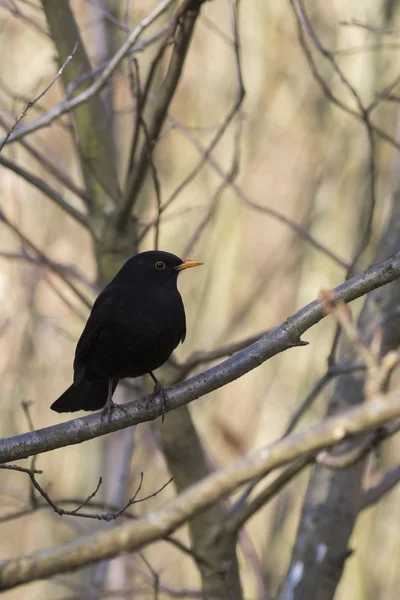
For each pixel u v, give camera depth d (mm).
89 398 8016
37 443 6332
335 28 16156
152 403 6480
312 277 15836
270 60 16984
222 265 16844
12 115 9602
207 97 17297
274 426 15539
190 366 8414
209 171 16922
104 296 7598
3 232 16453
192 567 15891
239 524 8492
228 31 17078
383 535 15227
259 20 17125
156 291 7531
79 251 17719
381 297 8906
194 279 17000
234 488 4371
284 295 16547
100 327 7496
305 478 15273
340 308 4391
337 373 7863
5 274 16344
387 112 15297
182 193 16984
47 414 17562
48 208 17828
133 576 14461
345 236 15547
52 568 5352
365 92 15227
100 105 9242
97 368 7699
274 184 16938
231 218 16828
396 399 3838
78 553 5219
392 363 4254
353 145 15844
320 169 16578
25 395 17500
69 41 9188
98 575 9641
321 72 16312
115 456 14672
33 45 16609
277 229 16750
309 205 16734
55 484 16875
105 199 9117
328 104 16406
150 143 7906
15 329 16734
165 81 7875
